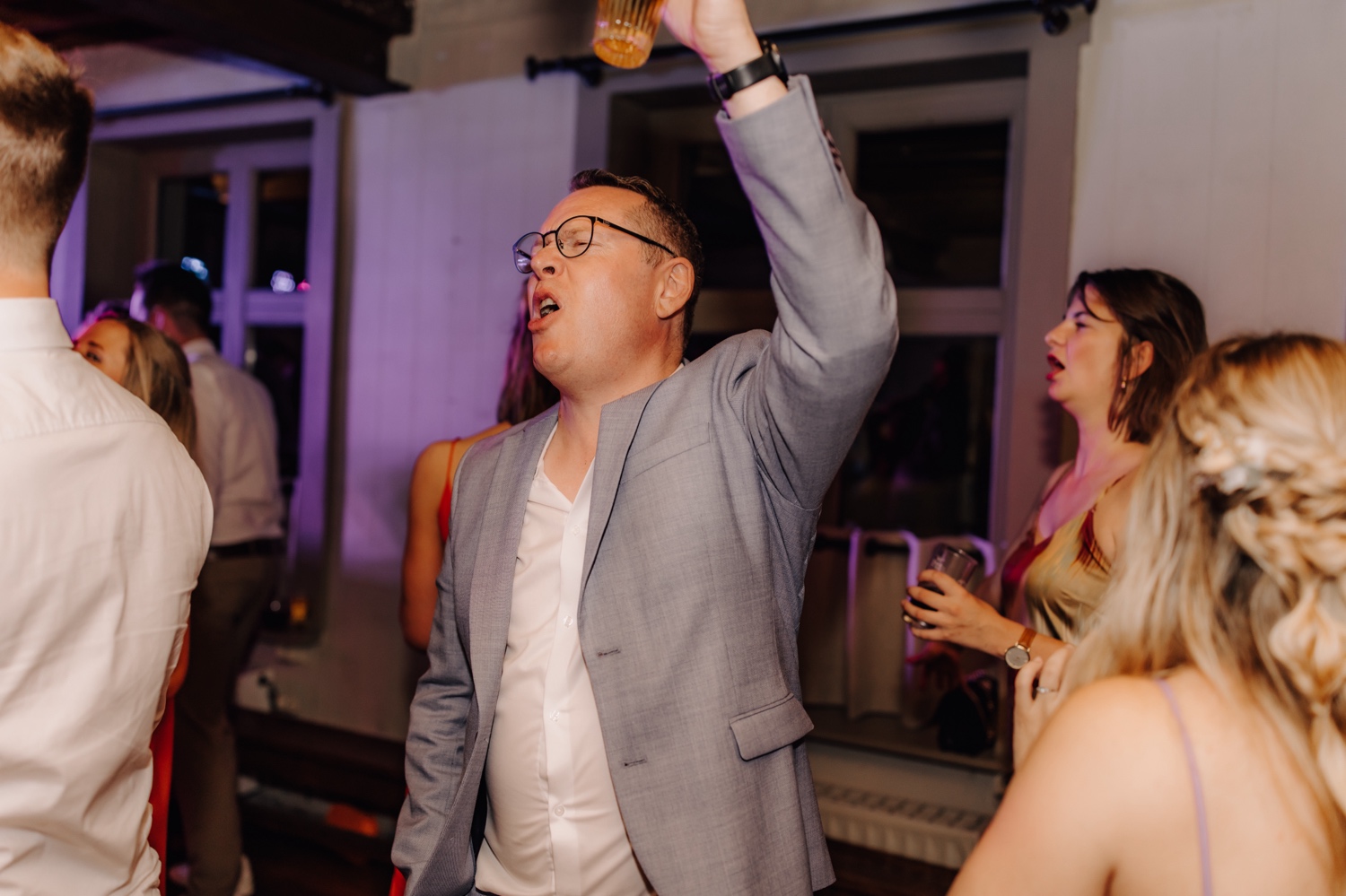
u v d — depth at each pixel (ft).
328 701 12.79
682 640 3.85
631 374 4.36
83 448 3.04
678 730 3.82
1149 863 2.59
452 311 12.10
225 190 14.92
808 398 3.60
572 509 4.27
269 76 13.38
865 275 3.34
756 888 3.74
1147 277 6.14
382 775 11.02
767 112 3.22
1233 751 2.59
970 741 8.99
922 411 12.53
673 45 10.61
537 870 4.16
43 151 2.98
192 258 15.65
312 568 12.85
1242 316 8.27
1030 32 9.07
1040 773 2.74
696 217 11.96
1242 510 2.68
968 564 5.41
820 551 11.37
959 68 9.67
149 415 3.39
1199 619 2.75
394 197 12.48
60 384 3.06
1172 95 8.50
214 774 9.21
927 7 9.39
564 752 4.08
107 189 15.20
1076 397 6.34
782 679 4.05
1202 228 8.40
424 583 6.22
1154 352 6.02
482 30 11.87
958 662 7.80
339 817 11.19
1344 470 2.54
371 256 12.64
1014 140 9.89
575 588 4.17
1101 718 2.69
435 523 6.15
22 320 3.01
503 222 11.78
